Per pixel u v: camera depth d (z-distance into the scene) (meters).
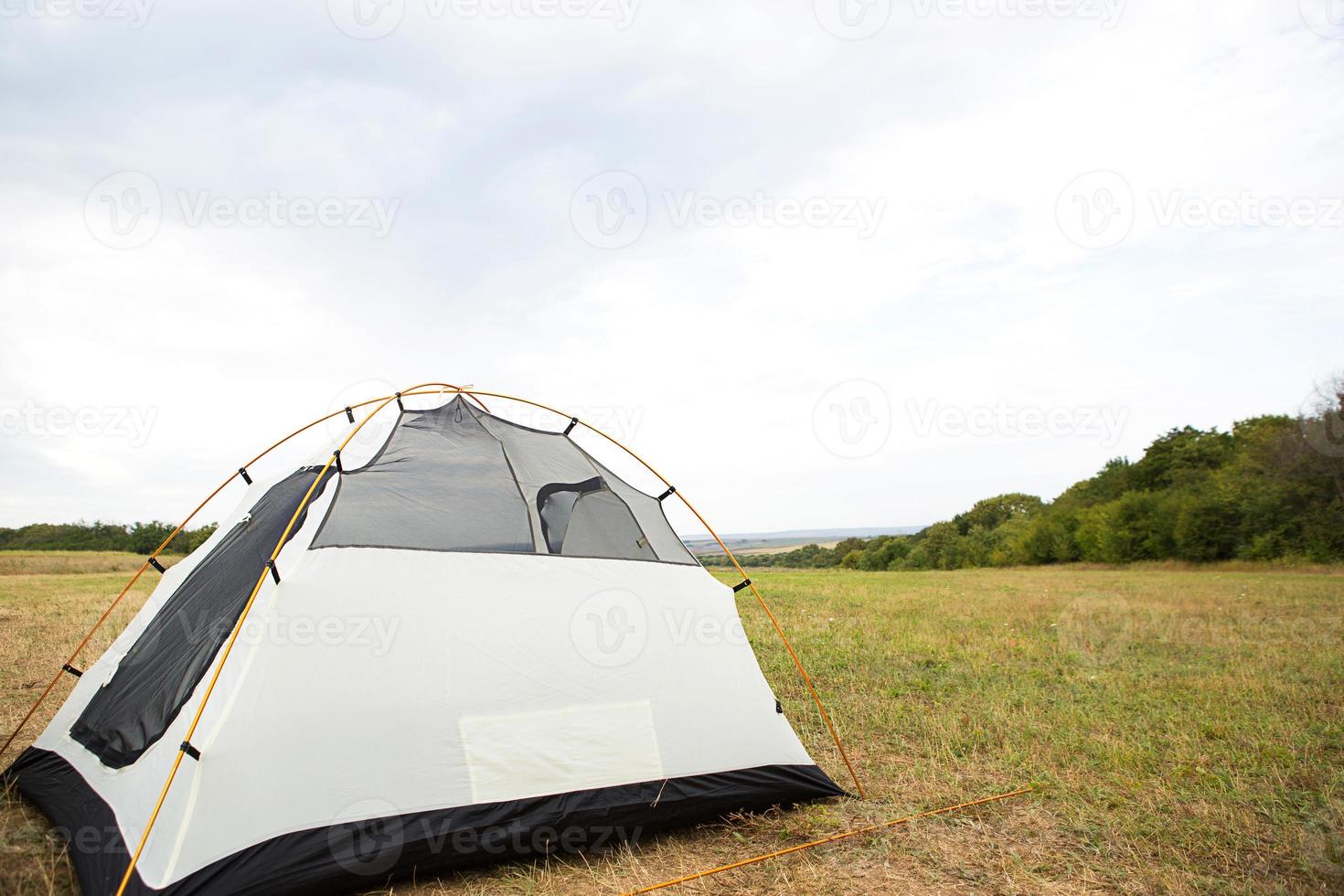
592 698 4.04
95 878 3.18
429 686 3.71
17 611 11.07
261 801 3.22
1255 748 5.36
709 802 4.15
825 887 3.48
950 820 4.22
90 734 4.22
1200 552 33.56
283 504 4.63
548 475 4.90
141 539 36.41
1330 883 3.45
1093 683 7.39
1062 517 44.72
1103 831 4.05
